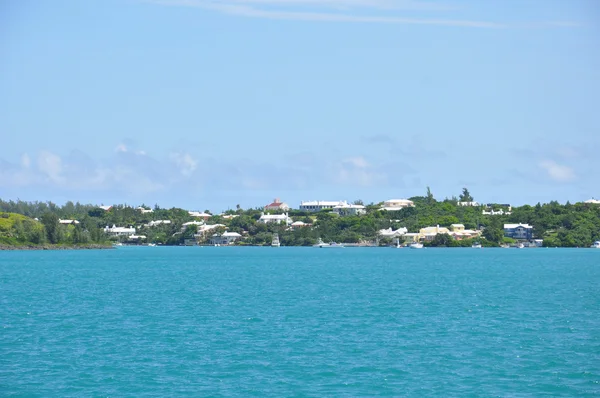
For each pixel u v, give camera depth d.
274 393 78.88
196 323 122.94
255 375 85.81
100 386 81.38
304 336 109.75
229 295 172.62
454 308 144.38
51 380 83.75
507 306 148.50
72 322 125.06
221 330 115.31
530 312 138.38
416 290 186.50
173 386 81.44
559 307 146.75
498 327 118.81
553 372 87.19
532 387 81.00
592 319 128.50
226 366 90.00
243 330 115.31
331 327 118.38
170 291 185.12
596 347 101.25
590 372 87.12
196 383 82.56
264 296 169.62
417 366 89.94
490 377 84.94
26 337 109.75
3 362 92.25
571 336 110.12
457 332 113.69
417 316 131.88
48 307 148.12
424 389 80.25
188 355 96.06
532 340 106.75
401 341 105.75
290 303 153.25
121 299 164.25
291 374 86.25
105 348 100.81
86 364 91.12
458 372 87.25
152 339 107.44
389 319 127.81
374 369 88.56
